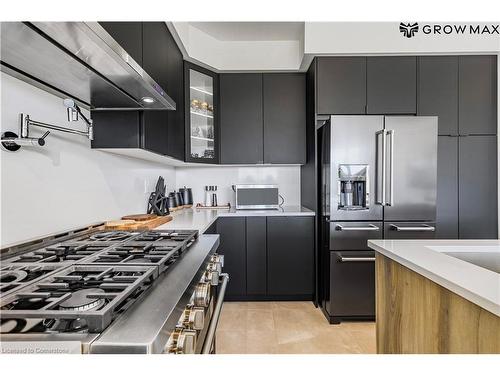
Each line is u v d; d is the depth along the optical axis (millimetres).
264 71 3156
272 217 2924
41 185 1321
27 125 1147
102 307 668
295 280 2936
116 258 1063
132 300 758
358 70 2828
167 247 1234
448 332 1017
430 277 1032
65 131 1335
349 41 2770
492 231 2898
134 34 1573
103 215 1876
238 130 3178
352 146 2553
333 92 2832
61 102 1464
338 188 2564
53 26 825
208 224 2111
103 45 945
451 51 2791
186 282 904
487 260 1429
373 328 2441
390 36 2781
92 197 1748
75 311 609
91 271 919
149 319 657
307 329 2412
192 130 2982
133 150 1831
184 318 891
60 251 1133
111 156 1983
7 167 1138
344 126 2547
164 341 626
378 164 2559
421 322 1181
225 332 2336
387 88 2830
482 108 2867
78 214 1604
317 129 2889
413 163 2564
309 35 2768
